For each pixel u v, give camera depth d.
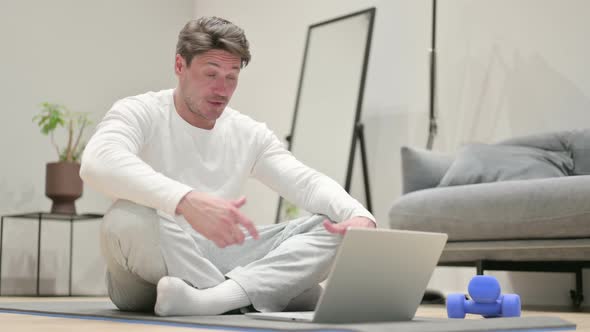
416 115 4.18
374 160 4.36
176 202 1.51
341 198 1.83
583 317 2.25
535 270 3.13
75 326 1.46
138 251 1.65
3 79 4.39
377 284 1.46
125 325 1.48
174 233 1.67
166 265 1.67
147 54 5.13
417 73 4.20
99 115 4.83
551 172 3.15
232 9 5.32
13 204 4.38
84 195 4.74
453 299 1.81
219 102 1.82
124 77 4.98
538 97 3.67
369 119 4.41
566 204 2.67
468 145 3.39
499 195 2.86
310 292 1.83
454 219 2.99
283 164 1.98
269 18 5.09
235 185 1.93
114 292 1.85
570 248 2.75
